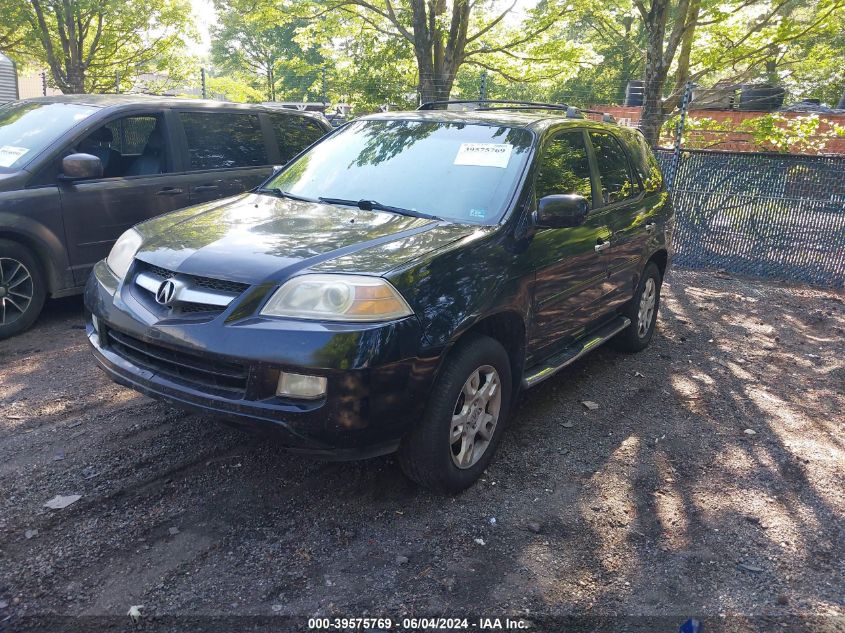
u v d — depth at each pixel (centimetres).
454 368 332
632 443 434
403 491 359
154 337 317
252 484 356
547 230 406
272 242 340
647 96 1183
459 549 314
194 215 400
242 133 706
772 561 319
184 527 317
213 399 304
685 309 785
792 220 938
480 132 438
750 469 407
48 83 1850
